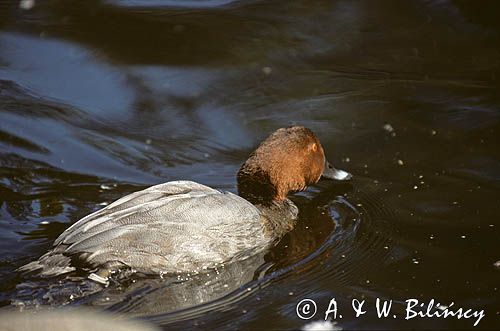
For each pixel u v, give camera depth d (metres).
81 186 12.63
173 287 10.19
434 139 13.95
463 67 16.42
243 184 12.21
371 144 13.88
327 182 13.02
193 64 16.45
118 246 10.22
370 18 18.23
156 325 9.38
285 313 9.62
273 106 15.16
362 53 16.97
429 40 17.38
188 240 10.52
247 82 15.94
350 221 11.87
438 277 10.33
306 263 10.80
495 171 12.89
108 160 13.42
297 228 11.77
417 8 18.58
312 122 14.61
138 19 18.06
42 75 15.94
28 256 10.72
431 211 11.93
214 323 9.41
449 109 14.91
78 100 15.16
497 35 17.47
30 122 14.34
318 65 16.55
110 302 9.79
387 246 11.12
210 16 18.31
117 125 14.46
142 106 15.05
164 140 14.09
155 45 17.06
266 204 11.88
